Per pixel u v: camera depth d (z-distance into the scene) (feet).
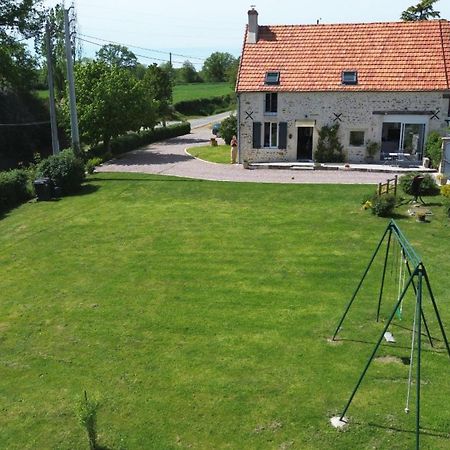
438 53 102.22
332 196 76.69
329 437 28.99
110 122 114.73
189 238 61.57
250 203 75.05
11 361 37.73
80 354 38.22
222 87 341.82
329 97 102.22
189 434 29.73
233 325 41.32
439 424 29.66
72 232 66.03
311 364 35.70
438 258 52.65
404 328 40.11
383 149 103.14
